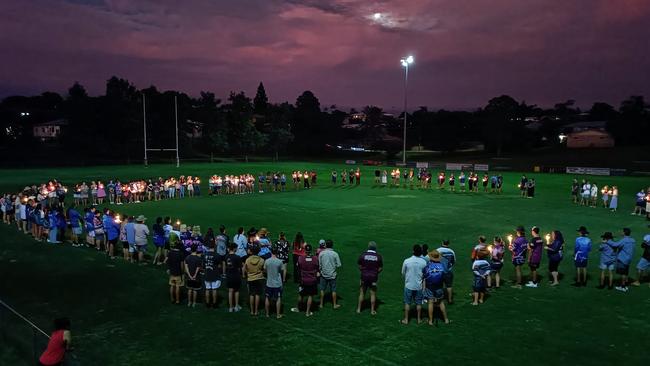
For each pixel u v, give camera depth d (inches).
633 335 487.2
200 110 3799.2
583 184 1459.2
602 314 546.0
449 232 1015.6
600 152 3661.4
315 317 539.8
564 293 623.2
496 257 640.4
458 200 1544.0
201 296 616.4
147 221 1140.5
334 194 1715.1
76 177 2201.0
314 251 816.3
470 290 636.7
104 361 433.1
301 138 5068.9
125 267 747.4
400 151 4488.2
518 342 470.9
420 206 1400.1
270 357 440.5
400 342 471.8
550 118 6491.1
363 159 4188.0
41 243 916.0
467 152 4471.0
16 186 1836.9
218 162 3533.5
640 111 4365.2
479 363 427.2
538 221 1157.1
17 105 5959.6
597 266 759.1
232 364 427.2
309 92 6028.5
